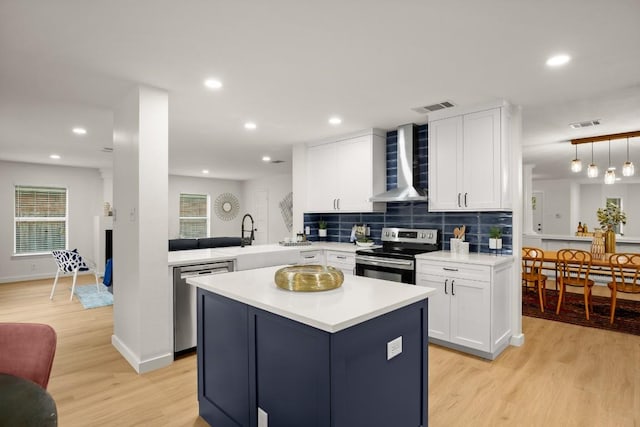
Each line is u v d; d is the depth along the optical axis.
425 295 1.80
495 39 2.03
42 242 6.84
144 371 2.74
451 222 3.82
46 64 2.35
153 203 2.77
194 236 9.30
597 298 5.12
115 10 1.73
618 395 2.41
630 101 3.14
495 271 2.97
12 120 3.73
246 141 4.86
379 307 1.53
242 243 4.40
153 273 2.79
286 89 2.85
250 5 1.69
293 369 1.53
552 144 4.98
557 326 3.89
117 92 2.88
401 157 3.99
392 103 3.21
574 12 1.75
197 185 9.30
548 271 6.40
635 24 1.85
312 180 4.85
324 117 3.68
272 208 9.20
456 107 3.33
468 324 3.05
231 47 2.13
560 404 2.30
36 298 5.21
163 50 2.16
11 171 6.48
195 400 2.37
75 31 1.93
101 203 7.43
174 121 3.82
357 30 1.93
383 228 4.24
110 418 2.16
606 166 7.01
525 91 2.89
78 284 6.25
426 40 2.04
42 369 1.39
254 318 1.72
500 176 3.10
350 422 1.43
